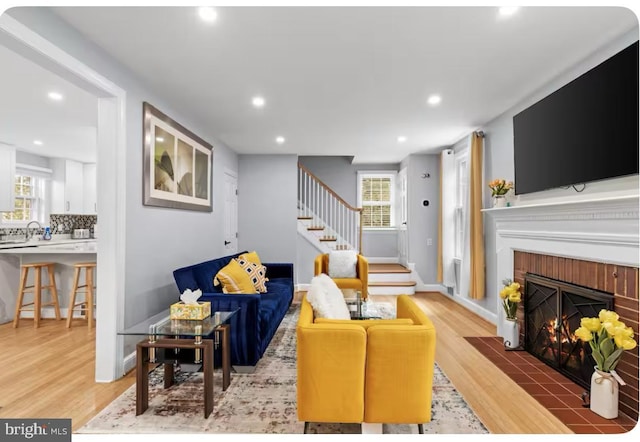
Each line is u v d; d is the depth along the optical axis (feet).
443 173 17.93
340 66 9.05
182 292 9.71
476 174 14.10
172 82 10.06
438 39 7.73
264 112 12.76
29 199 20.80
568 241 8.52
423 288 20.22
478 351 10.77
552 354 9.47
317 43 7.91
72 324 13.21
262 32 7.43
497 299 13.35
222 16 6.84
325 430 6.66
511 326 10.94
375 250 25.08
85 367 9.36
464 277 15.25
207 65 8.99
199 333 7.22
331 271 17.54
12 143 17.92
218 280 11.45
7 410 7.25
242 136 16.22
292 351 10.84
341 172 25.49
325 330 5.95
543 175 9.67
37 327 12.75
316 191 23.47
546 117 9.54
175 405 7.49
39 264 12.96
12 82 10.19
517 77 9.71
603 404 7.06
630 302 7.07
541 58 8.62
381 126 14.51
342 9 6.64
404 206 23.26
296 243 20.26
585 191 8.48
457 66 9.05
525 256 10.79
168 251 11.42
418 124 14.20
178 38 7.67
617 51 7.75
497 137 13.17
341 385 5.95
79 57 7.39
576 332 7.41
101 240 8.60
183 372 9.14
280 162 20.22
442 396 7.93
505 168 12.57
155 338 7.32
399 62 8.81
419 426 6.35
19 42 6.06
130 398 7.76
